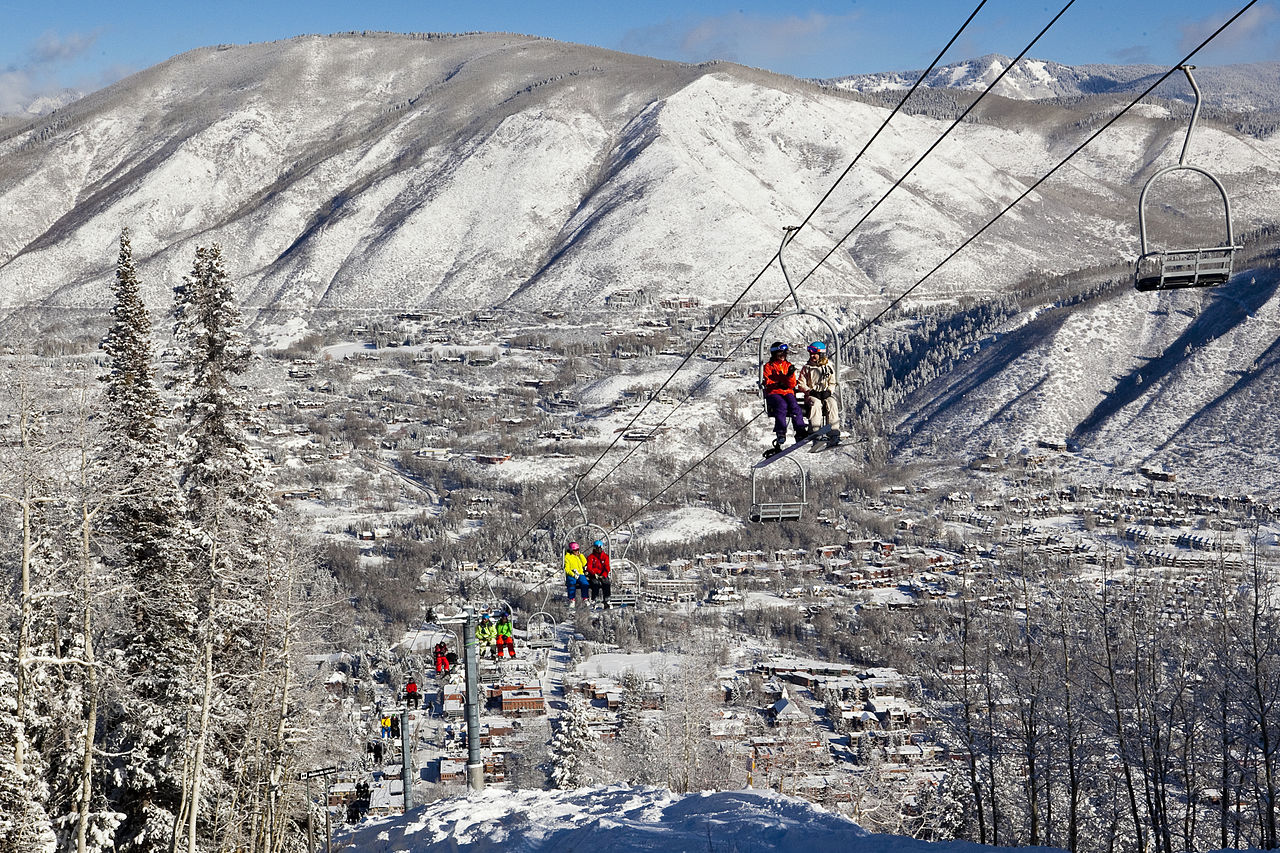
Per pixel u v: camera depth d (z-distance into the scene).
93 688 23.36
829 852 11.86
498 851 15.59
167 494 27.05
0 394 21.48
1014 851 11.15
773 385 14.89
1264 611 26.36
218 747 28.98
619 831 14.34
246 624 28.61
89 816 24.23
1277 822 27.59
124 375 28.12
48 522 23.19
